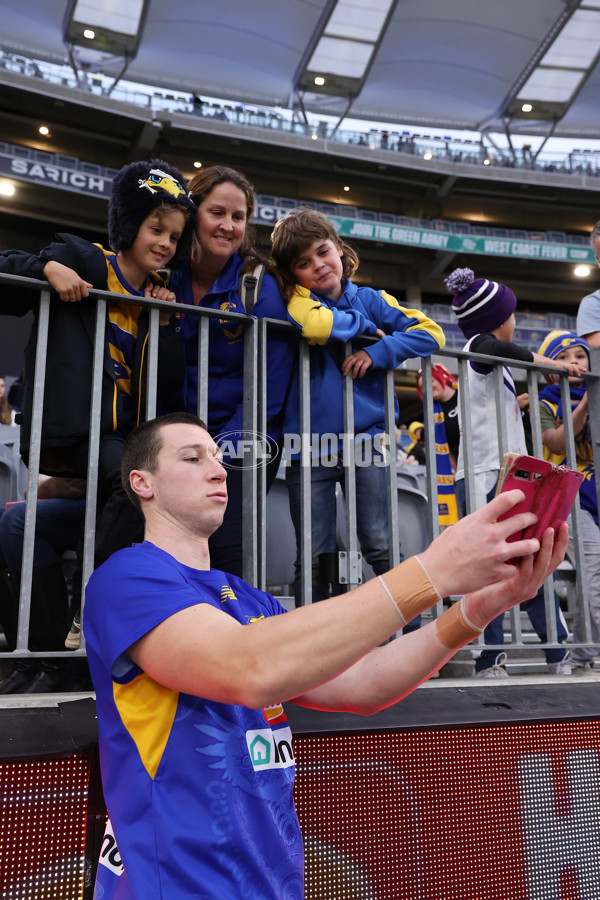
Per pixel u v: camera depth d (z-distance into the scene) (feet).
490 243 86.22
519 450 9.09
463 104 97.91
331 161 87.56
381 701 4.09
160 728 3.51
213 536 7.08
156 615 3.46
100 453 6.36
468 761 5.88
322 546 7.58
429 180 91.56
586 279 92.94
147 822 3.38
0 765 4.40
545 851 6.03
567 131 102.12
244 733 3.69
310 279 7.65
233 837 3.39
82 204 75.10
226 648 3.20
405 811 5.53
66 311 6.51
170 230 6.83
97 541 6.21
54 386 6.36
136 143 81.61
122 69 88.74
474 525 3.05
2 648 8.38
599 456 8.77
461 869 5.64
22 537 6.97
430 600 3.03
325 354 7.64
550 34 85.56
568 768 6.33
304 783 5.22
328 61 89.76
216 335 7.39
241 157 85.51
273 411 7.53
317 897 5.08
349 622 3.05
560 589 12.23
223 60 90.17
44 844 4.43
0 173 69.87
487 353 8.96
